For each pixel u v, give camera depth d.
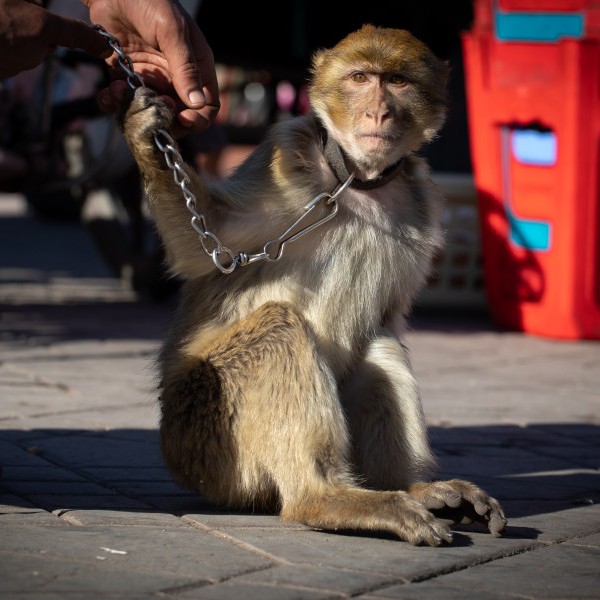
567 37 9.20
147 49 4.34
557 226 9.59
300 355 4.01
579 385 7.64
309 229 4.23
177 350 4.42
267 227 4.36
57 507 4.20
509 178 9.85
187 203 4.00
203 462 4.19
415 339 9.49
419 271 4.65
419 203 4.70
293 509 4.02
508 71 9.51
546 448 5.75
